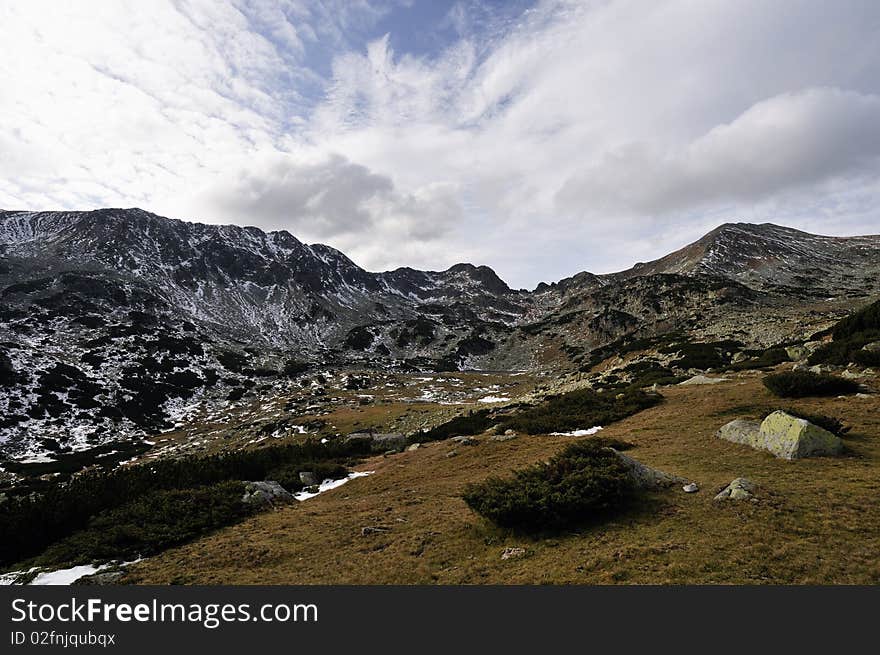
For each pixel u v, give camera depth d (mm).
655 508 14703
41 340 104812
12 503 20781
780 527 12039
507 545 14180
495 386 116875
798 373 29109
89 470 52250
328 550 16312
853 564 9844
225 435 70438
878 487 13922
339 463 37156
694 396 34969
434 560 13898
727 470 18031
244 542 18031
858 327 38688
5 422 64750
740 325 99000
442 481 25547
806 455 17906
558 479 16094
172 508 21625
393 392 106000
